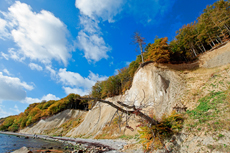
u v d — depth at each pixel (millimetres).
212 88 13242
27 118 70688
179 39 32969
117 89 38250
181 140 7824
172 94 17250
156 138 9000
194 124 8211
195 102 12742
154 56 24406
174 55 29375
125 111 5828
